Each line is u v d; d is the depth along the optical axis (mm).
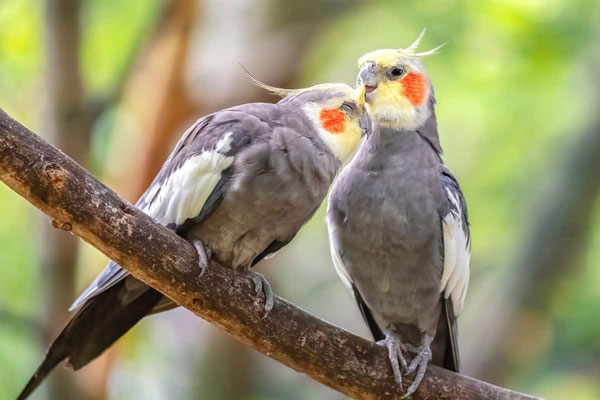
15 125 6242
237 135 7273
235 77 11234
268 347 7281
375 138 8336
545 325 13789
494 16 13352
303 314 7293
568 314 14273
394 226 8102
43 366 7195
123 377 14016
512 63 13891
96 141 12523
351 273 8578
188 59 10852
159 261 6789
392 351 7652
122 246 6645
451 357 8664
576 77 14078
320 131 7617
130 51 12102
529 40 13312
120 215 6574
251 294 7109
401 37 15562
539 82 14094
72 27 10094
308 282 16672
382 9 14102
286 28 11539
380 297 8531
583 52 13328
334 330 7391
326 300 16484
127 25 13070
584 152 13859
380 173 8211
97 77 12938
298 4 11570
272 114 7566
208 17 11539
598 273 15195
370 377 7512
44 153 6305
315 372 7434
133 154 11102
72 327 7277
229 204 7195
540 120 15062
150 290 7617
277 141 7301
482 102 14820
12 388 12414
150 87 10906
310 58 11695
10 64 13031
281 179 7258
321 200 7645
